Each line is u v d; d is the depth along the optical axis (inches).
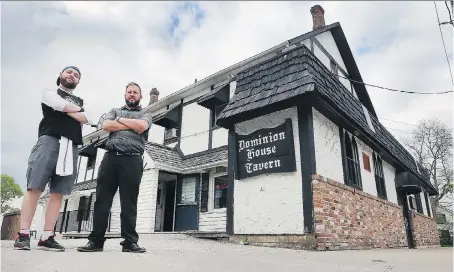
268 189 243.9
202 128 479.5
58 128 122.8
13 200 1355.8
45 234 119.0
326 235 216.4
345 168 277.3
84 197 623.2
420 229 524.1
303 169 229.5
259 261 122.6
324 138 255.3
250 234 243.9
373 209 317.4
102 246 126.3
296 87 238.1
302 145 235.0
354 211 270.7
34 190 115.3
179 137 510.3
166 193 506.6
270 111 257.4
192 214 437.1
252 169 255.9
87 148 661.9
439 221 1334.9
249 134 266.1
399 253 221.9
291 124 243.8
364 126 323.3
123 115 139.1
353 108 319.6
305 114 240.1
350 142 308.3
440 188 1165.7
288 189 233.1
